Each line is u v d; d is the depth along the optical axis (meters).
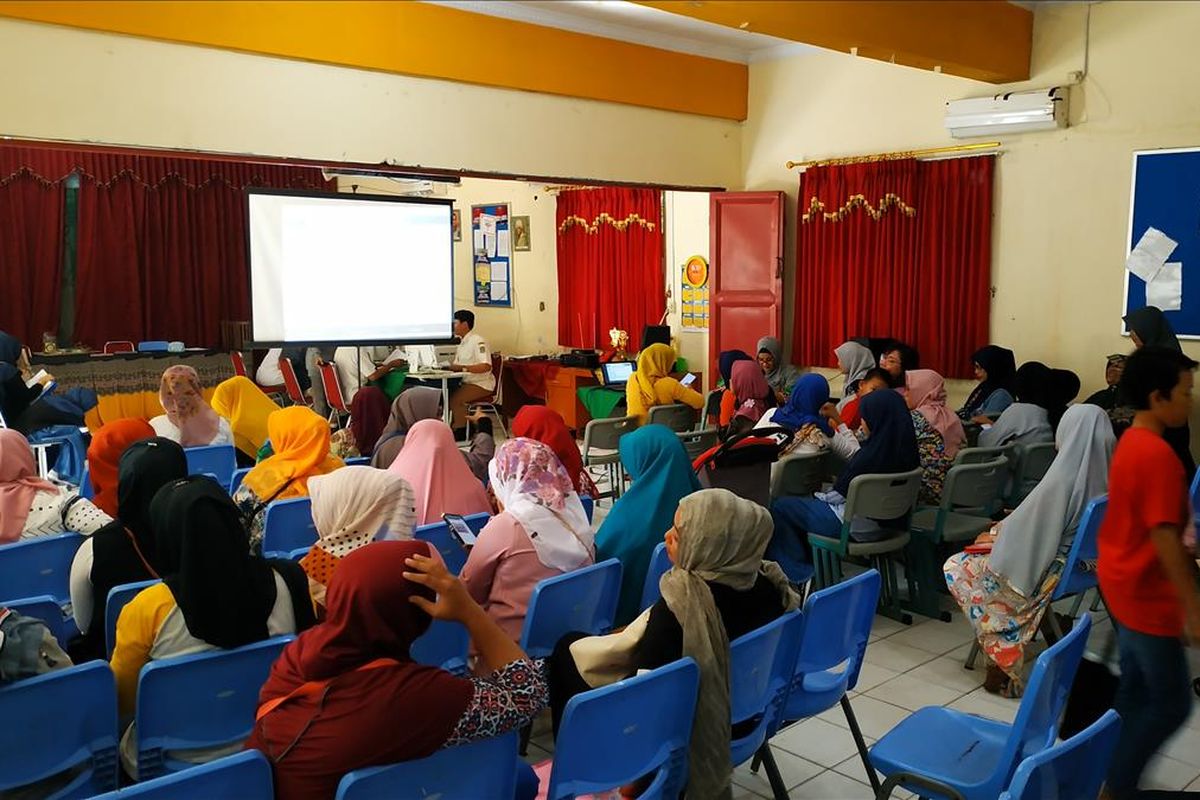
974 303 6.52
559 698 2.50
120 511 2.66
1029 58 6.07
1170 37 5.53
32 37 4.30
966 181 6.45
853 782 2.93
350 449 5.22
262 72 4.99
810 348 7.40
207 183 9.77
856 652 2.71
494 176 6.03
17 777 1.94
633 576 3.17
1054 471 3.39
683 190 7.35
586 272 9.83
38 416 5.39
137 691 2.09
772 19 4.54
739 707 2.27
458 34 5.69
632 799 2.16
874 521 4.23
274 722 1.67
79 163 8.95
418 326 6.71
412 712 1.64
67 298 9.10
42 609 2.51
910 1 5.20
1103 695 2.73
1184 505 2.49
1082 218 5.99
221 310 9.99
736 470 4.31
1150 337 5.20
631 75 6.70
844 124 7.10
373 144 5.44
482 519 3.39
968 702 3.50
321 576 2.49
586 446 6.32
